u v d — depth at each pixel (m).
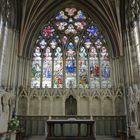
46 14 31.11
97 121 25.84
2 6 22.22
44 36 30.61
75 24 31.41
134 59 24.52
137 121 21.88
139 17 23.48
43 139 21.52
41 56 29.47
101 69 28.92
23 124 25.47
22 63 27.67
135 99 22.53
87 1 30.92
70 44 30.33
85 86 27.83
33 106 26.44
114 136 24.48
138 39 23.72
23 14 27.45
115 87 27.20
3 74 23.38
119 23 27.83
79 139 19.62
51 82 28.02
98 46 30.17
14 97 24.75
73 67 28.92
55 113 26.20
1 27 22.33
